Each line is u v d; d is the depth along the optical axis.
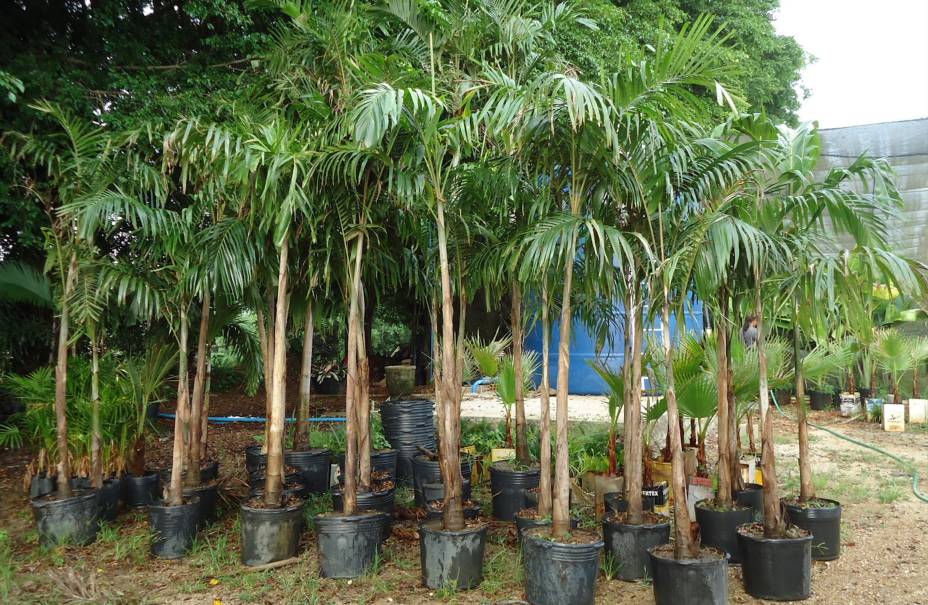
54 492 5.57
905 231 12.14
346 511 4.59
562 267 4.73
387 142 4.61
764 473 4.20
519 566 4.53
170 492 5.10
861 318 4.30
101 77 7.93
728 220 3.87
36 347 9.27
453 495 4.34
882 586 4.27
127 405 6.21
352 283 5.02
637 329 4.53
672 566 3.73
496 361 7.17
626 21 12.22
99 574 4.63
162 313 5.51
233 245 5.11
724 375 4.93
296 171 4.41
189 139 4.78
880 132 12.55
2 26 7.89
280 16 8.48
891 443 9.30
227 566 4.72
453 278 5.37
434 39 5.63
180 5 8.62
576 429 8.05
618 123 3.94
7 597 4.16
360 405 5.63
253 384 7.82
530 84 3.84
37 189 7.01
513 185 4.52
